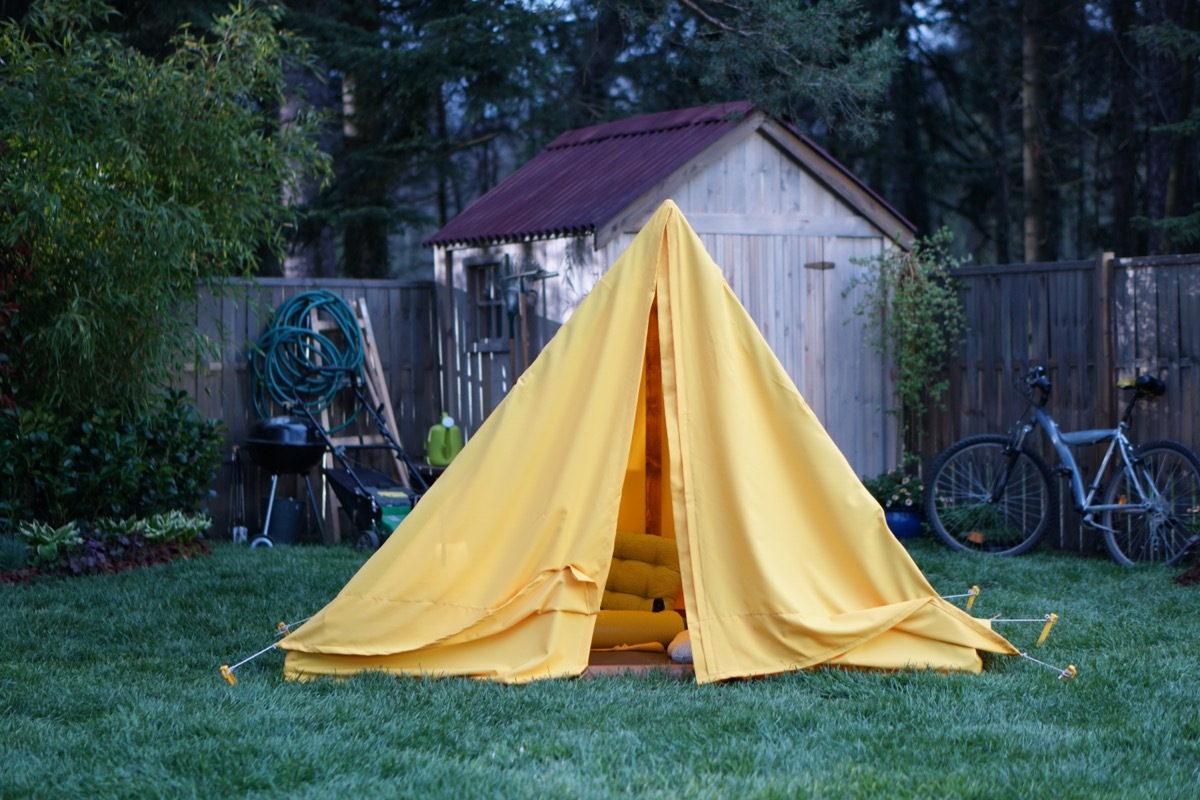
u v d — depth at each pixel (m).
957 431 9.48
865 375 9.80
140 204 7.52
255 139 8.27
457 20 13.57
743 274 9.20
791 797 3.48
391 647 4.90
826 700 4.52
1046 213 17.45
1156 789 3.55
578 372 5.19
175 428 8.35
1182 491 7.87
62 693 4.64
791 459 5.14
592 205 8.98
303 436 8.70
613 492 4.98
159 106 7.80
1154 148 14.41
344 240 15.86
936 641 5.01
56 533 7.46
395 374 9.94
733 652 4.85
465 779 3.62
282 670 5.07
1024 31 15.80
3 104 7.42
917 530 8.98
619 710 4.36
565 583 4.88
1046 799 3.48
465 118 15.22
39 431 7.67
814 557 5.05
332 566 7.58
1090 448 8.43
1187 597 6.61
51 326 7.64
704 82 9.41
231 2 12.59
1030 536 8.38
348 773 3.70
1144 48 15.23
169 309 8.32
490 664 4.84
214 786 3.58
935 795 3.51
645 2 10.30
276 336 9.14
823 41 9.31
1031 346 8.91
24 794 3.54
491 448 5.08
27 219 7.27
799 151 9.43
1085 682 4.77
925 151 17.39
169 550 7.89
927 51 17.28
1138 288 8.20
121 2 12.37
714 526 4.98
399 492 8.62
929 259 9.70
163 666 5.17
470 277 9.91
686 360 5.18
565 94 16.19
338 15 14.61
